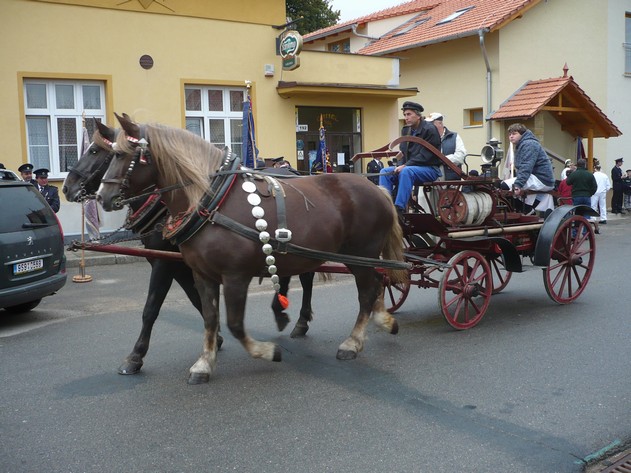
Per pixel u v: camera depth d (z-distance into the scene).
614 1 20.73
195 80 13.69
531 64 18.69
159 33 13.21
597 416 4.28
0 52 11.74
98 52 12.63
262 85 14.52
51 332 6.80
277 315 6.22
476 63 18.64
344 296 8.41
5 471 3.63
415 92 15.91
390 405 4.53
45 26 12.10
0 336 6.68
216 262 4.72
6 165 11.95
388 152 6.88
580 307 7.43
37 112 12.34
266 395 4.76
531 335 6.24
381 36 23.17
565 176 16.02
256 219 4.79
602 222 17.64
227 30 13.95
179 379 5.15
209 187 4.69
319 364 5.49
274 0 14.43
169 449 3.89
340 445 3.90
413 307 7.64
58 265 7.68
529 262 10.57
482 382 4.96
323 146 14.06
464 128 19.12
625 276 9.36
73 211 12.63
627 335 6.19
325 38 25.72
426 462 3.66
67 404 4.64
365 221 5.50
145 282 9.78
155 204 5.00
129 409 4.53
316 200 5.21
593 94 20.50
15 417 4.42
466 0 21.81
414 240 7.09
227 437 4.04
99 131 5.13
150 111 13.27
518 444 3.88
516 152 7.70
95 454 3.83
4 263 6.89
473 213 6.52
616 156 21.55
